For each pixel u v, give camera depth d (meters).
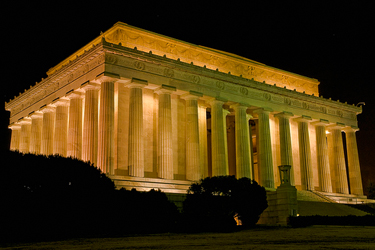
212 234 35.56
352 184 82.69
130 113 56.06
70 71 60.84
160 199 40.00
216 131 63.47
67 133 62.38
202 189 43.16
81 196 36.66
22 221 33.62
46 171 36.78
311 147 81.00
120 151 56.84
